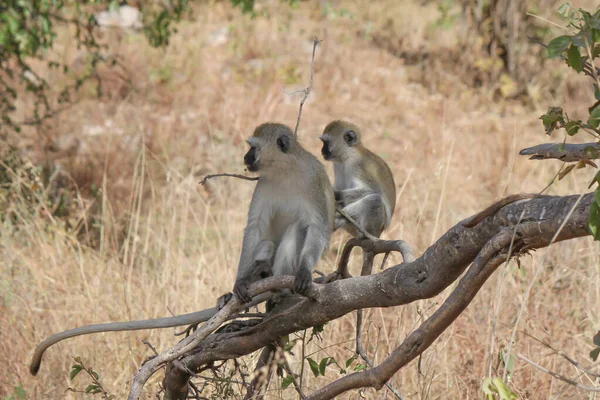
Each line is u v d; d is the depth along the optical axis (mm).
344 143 11977
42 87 16812
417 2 32531
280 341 7234
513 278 10680
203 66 24844
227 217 12992
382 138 21047
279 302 7625
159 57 24531
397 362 5711
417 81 25516
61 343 9977
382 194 12039
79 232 14773
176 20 15930
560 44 4793
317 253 8102
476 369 8828
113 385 9141
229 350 7238
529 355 8695
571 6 4906
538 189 15742
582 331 10141
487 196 16500
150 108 22141
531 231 5113
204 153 18516
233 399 7992
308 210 8391
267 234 8633
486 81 25484
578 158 5074
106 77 23047
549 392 8219
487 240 5422
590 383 8117
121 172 17578
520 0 25719
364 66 25938
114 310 10570
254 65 25578
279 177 8398
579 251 11570
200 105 22188
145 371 6781
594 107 4902
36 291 11422
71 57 24031
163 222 13523
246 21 28734
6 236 12617
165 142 19047
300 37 28047
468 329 9445
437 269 5762
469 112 23438
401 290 6031
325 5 28406
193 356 7387
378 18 30531
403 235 12023
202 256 11328
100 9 26234
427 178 16312
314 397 6277
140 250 12969
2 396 9008
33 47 13820
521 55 26062
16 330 10094
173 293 10766
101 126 20609
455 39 28031
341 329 9781
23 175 14984
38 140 19234
